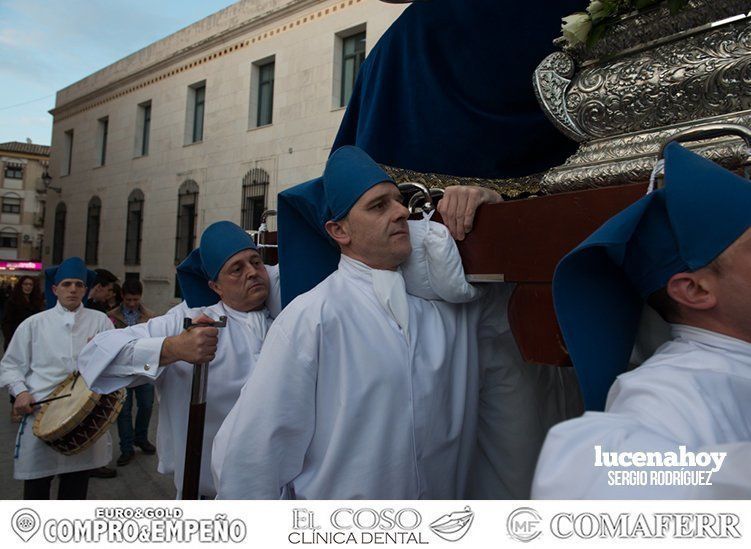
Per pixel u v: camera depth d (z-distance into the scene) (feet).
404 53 6.17
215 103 41.65
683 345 2.99
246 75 39.52
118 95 52.13
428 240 4.64
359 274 4.90
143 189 47.98
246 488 4.40
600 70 4.13
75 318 10.74
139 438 15.83
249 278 7.19
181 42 44.47
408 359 4.59
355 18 33.22
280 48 37.27
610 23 4.00
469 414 5.12
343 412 4.45
